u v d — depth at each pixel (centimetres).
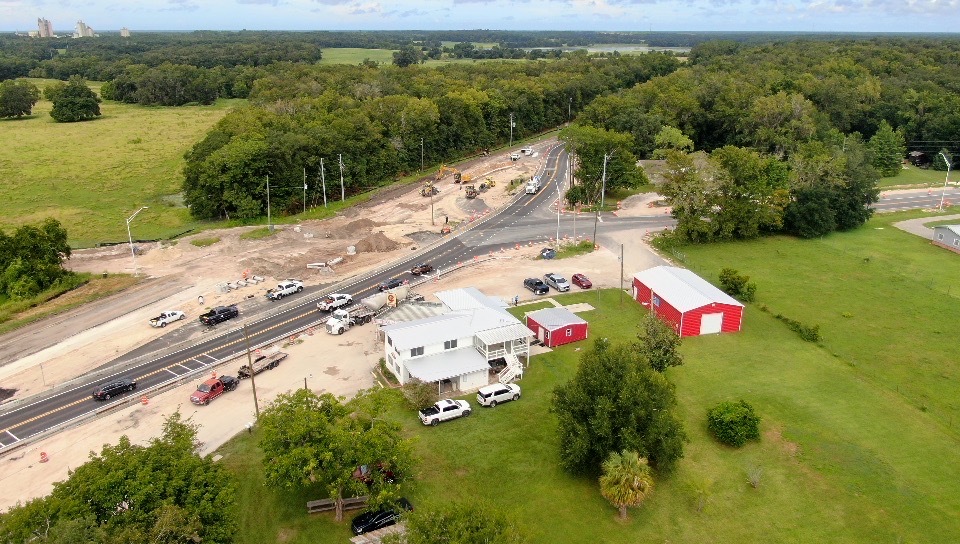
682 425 5128
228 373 6569
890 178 15975
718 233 10806
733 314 7506
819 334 7394
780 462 5203
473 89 19450
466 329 6669
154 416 5803
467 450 5334
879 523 4559
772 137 16062
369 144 14638
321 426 4422
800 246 10694
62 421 5716
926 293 8694
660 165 15575
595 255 10225
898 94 19038
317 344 7250
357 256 10212
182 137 19625
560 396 5147
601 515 4634
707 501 4772
